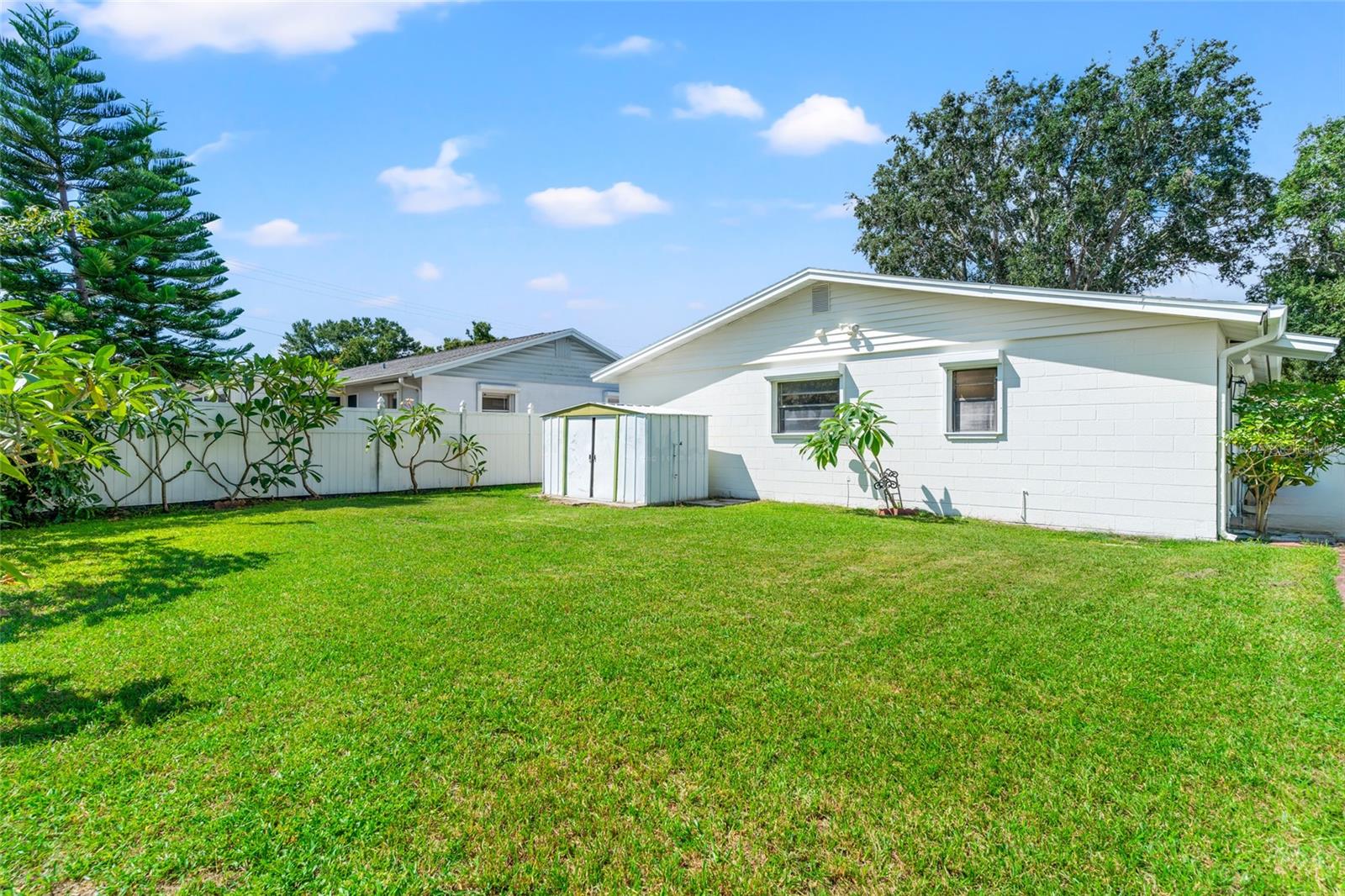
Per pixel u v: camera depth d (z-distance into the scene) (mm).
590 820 1965
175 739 2396
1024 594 4504
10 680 2914
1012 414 8234
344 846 1829
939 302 8867
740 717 2605
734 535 7016
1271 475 6840
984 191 22984
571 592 4539
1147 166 20172
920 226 23484
